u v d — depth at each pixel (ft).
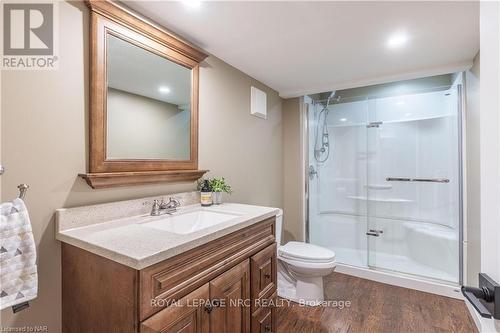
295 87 9.38
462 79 7.77
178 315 3.17
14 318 3.30
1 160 3.19
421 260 9.20
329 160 11.14
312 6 4.57
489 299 1.83
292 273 7.61
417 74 7.70
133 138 4.58
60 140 3.68
